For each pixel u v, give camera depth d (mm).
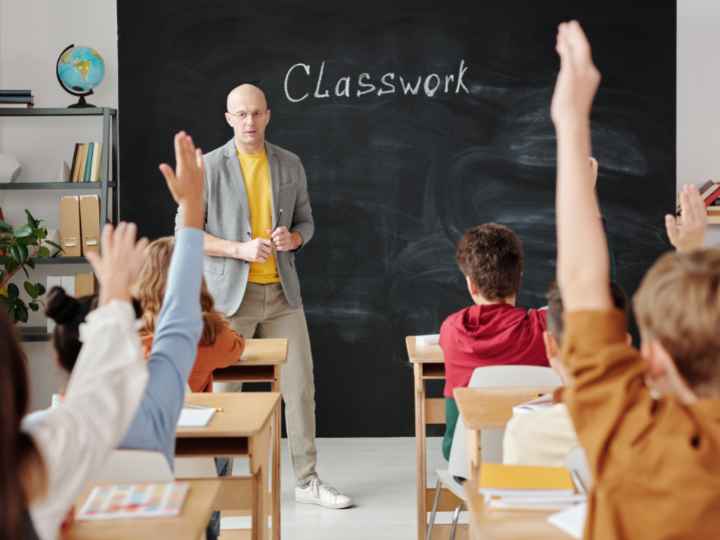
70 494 1274
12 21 5551
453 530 3412
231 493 2637
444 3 5410
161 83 5395
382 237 5473
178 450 2627
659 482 1059
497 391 2797
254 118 4301
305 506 4242
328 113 5438
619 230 5430
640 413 1072
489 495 1666
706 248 1188
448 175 5445
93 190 5621
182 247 1979
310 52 5430
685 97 5609
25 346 5617
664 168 5406
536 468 1772
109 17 5594
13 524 1181
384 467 4883
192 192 2002
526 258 5453
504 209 5449
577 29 1195
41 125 5602
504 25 5402
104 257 1529
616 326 1110
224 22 5406
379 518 4047
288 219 4406
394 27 5418
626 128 5398
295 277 4387
